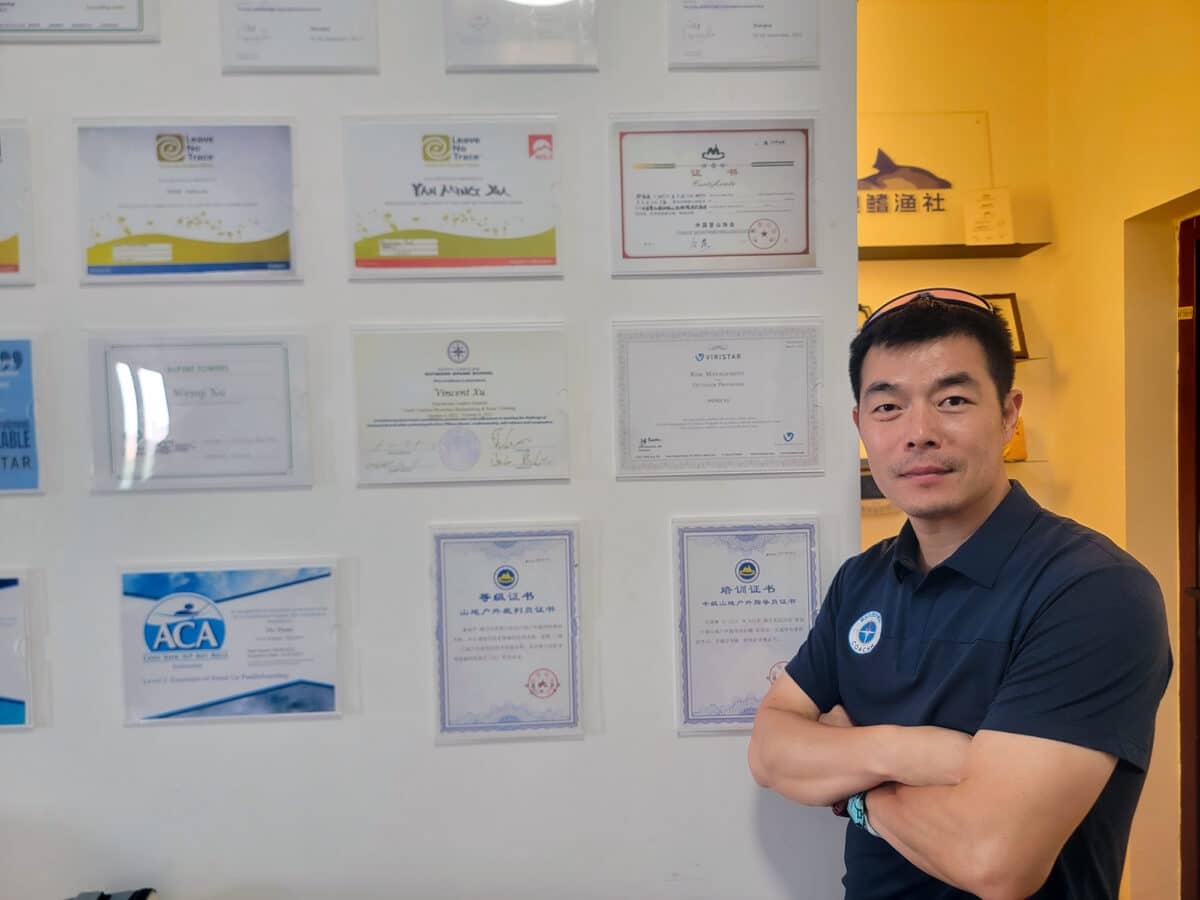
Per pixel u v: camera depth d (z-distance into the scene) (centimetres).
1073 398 219
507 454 115
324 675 115
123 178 111
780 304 115
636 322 114
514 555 115
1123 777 84
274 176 112
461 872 117
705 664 117
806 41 113
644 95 113
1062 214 221
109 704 115
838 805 96
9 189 111
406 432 114
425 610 116
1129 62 189
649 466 115
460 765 117
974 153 225
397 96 112
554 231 114
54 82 111
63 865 115
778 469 116
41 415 112
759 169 114
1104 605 79
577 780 117
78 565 114
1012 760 77
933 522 94
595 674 117
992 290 229
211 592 114
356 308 113
